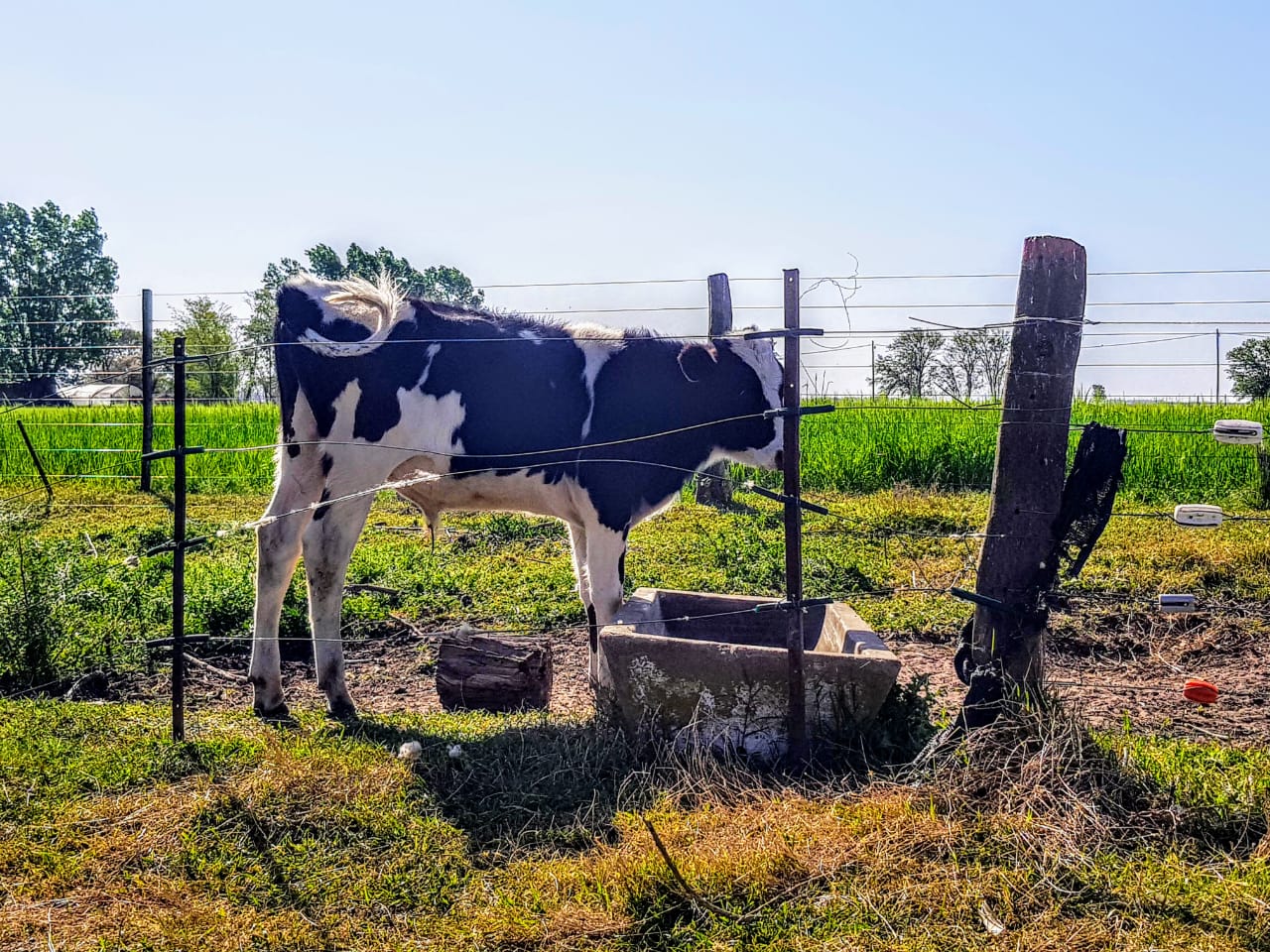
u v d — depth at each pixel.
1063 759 4.09
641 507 5.72
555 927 3.32
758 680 4.58
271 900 3.54
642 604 5.41
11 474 14.54
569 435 5.62
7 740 4.76
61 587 6.36
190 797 4.18
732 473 11.27
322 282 5.61
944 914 3.36
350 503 5.43
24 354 37.81
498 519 10.77
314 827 4.01
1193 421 16.27
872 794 4.12
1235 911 3.31
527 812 4.16
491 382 5.54
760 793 4.22
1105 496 4.29
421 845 3.88
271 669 5.31
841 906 3.42
